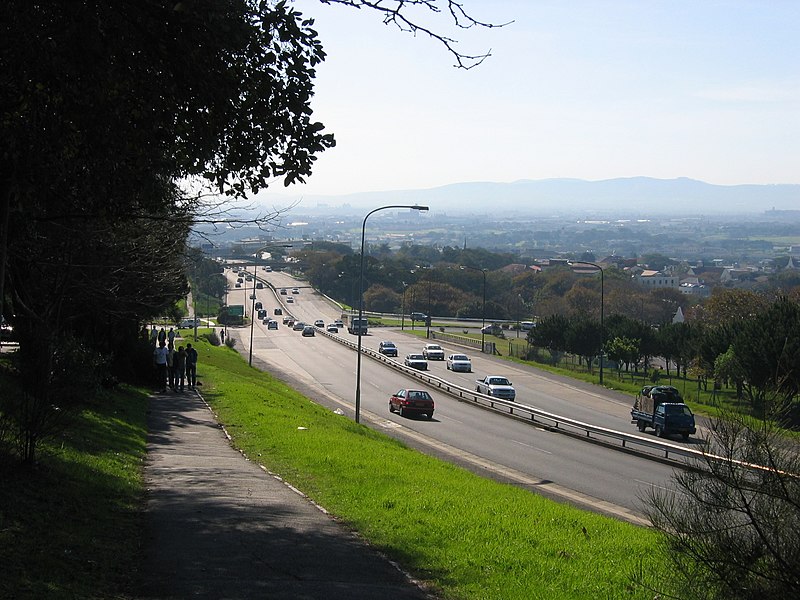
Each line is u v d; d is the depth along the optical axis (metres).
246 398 33.09
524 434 38.62
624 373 71.88
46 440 14.43
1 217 10.82
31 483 12.20
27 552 9.26
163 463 17.91
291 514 13.49
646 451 32.56
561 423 40.62
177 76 10.78
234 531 11.95
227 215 15.45
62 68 9.98
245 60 11.26
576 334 75.94
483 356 80.12
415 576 10.45
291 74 11.40
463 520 13.77
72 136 11.27
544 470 28.20
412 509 14.42
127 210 13.41
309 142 11.67
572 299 131.12
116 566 9.62
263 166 11.91
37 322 18.55
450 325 128.00
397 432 38.47
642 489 24.19
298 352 82.50
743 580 7.28
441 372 67.62
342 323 118.00
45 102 10.82
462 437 37.00
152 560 10.13
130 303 26.36
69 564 9.27
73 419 15.01
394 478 17.78
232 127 11.66
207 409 28.75
